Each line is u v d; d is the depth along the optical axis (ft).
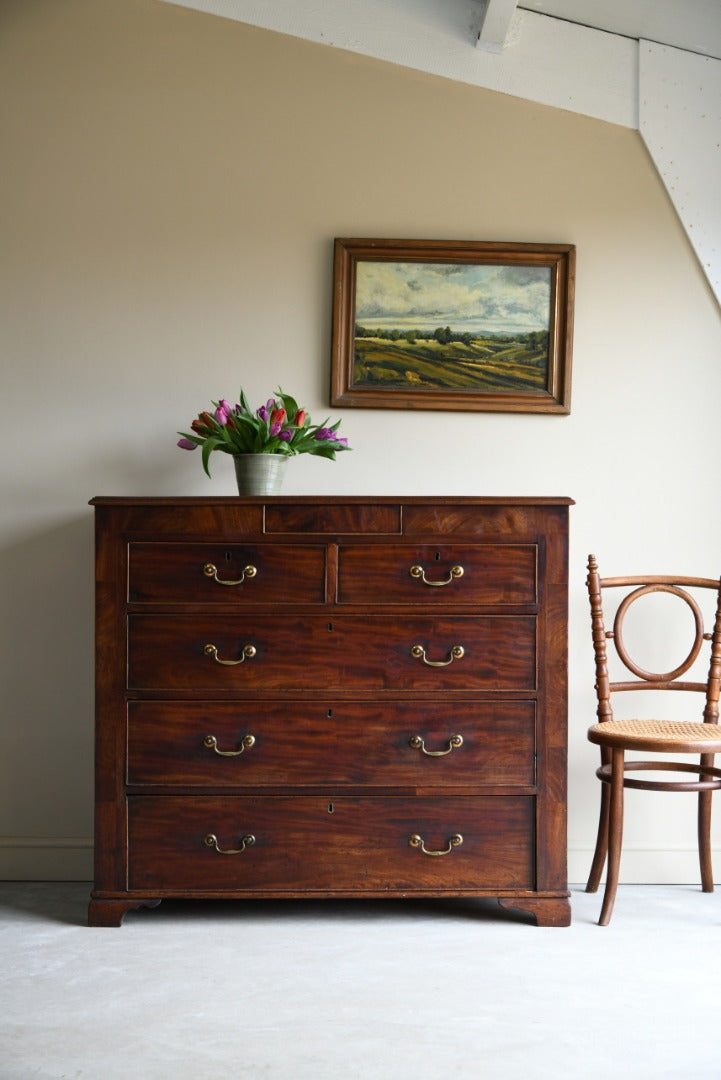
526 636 8.70
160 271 10.32
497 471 10.37
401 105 10.43
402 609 8.66
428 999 7.12
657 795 10.29
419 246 10.28
